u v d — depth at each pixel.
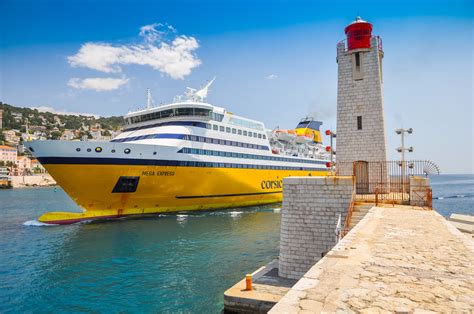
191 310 15.89
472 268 6.70
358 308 4.73
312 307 4.75
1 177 159.12
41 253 26.20
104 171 36.00
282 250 17.33
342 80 23.52
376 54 22.70
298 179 17.23
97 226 36.34
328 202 16.62
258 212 47.34
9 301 17.16
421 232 10.30
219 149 46.66
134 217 40.75
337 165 22.98
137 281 19.81
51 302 17.00
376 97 22.45
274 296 14.23
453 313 4.57
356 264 6.96
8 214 53.91
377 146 22.20
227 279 20.06
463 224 26.19
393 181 22.08
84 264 23.31
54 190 144.38
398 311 4.62
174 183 41.31
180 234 32.81
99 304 16.69
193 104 44.09
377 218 12.98
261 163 54.50
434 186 171.00
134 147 37.44
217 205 47.97
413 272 6.44
